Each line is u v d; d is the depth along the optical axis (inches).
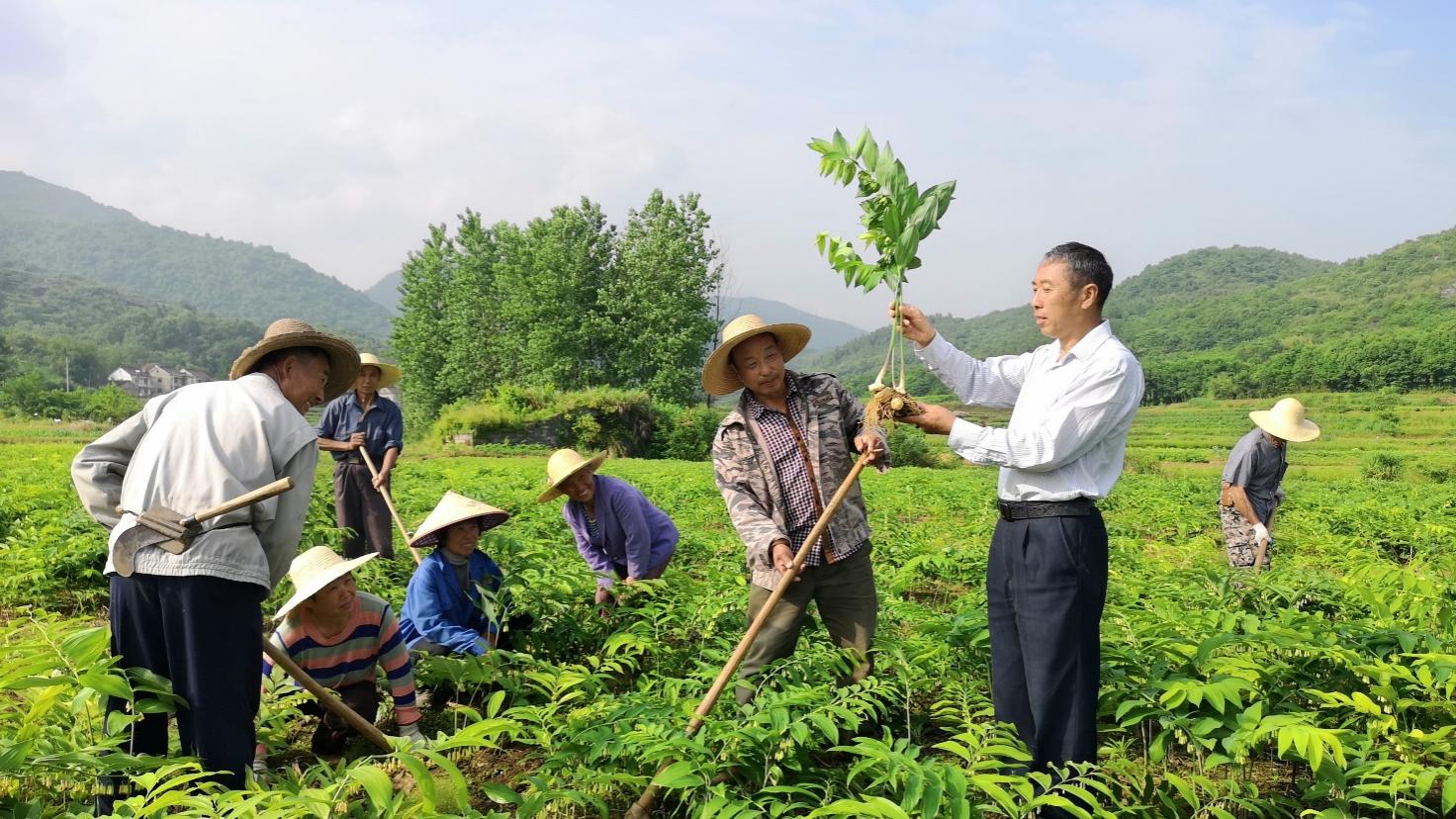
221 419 150.3
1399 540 507.8
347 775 118.6
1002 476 158.4
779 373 182.7
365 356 319.6
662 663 226.1
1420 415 3577.8
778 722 145.6
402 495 548.1
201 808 116.5
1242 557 313.1
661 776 136.7
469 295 2517.2
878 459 163.2
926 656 189.5
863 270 169.5
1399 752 159.6
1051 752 149.0
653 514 263.3
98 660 147.6
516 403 1801.2
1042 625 148.4
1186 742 168.6
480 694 215.9
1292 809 158.1
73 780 157.8
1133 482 1016.2
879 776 145.3
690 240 2320.4
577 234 2365.9
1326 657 182.4
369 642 187.5
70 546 307.4
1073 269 147.8
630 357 2287.2
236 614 147.2
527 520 397.1
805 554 160.4
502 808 161.3
